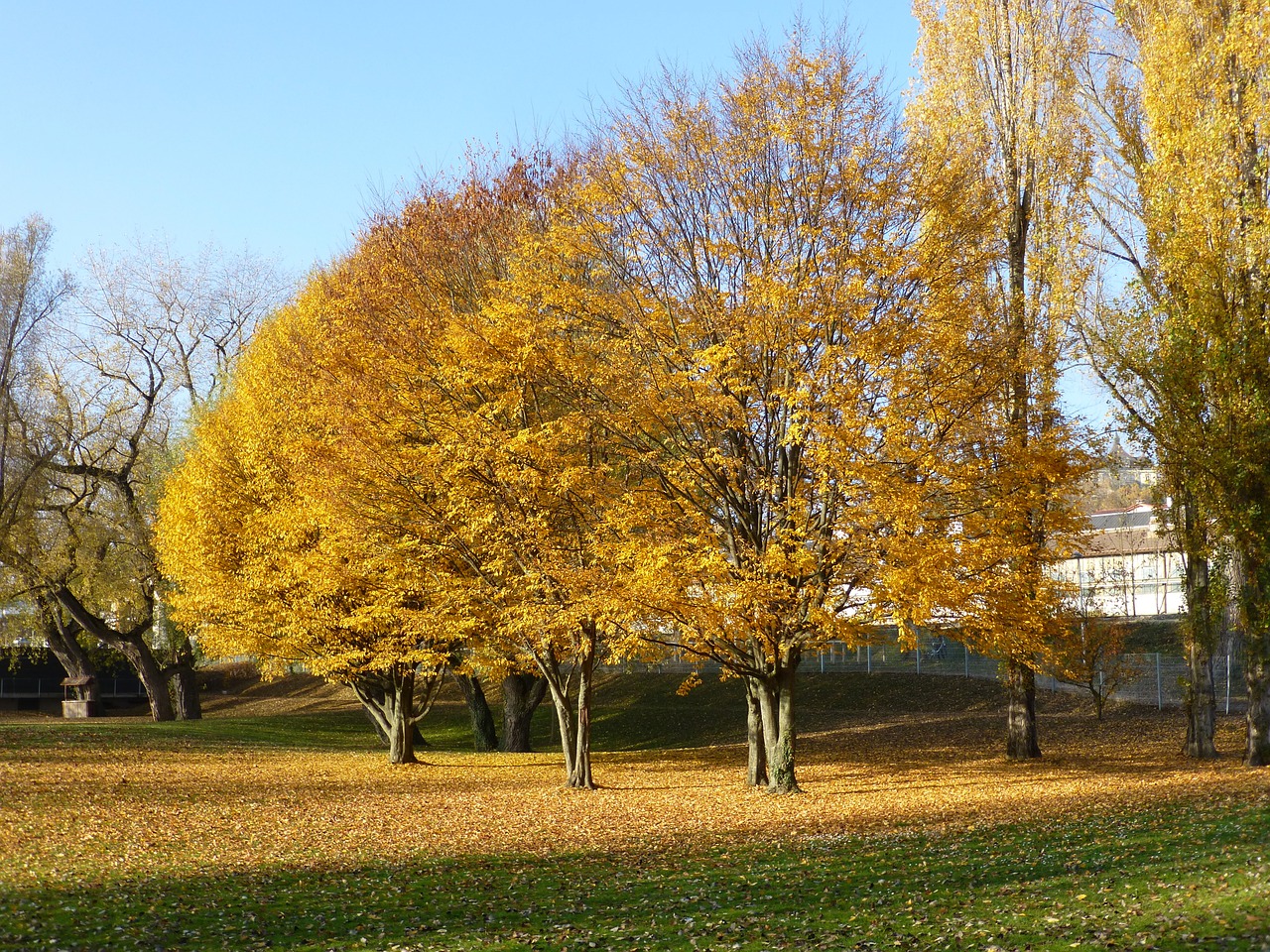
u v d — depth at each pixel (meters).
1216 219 19.33
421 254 21.34
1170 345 19.83
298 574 23.50
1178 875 9.75
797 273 17.09
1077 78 23.86
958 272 17.44
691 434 18.12
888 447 15.73
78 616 40.31
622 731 38.56
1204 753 21.78
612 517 17.66
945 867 11.64
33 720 39.72
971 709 33.16
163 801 18.41
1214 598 20.22
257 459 25.08
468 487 19.12
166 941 9.15
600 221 18.17
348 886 11.73
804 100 17.30
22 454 35.19
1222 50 19.62
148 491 39.78
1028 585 17.52
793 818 16.89
